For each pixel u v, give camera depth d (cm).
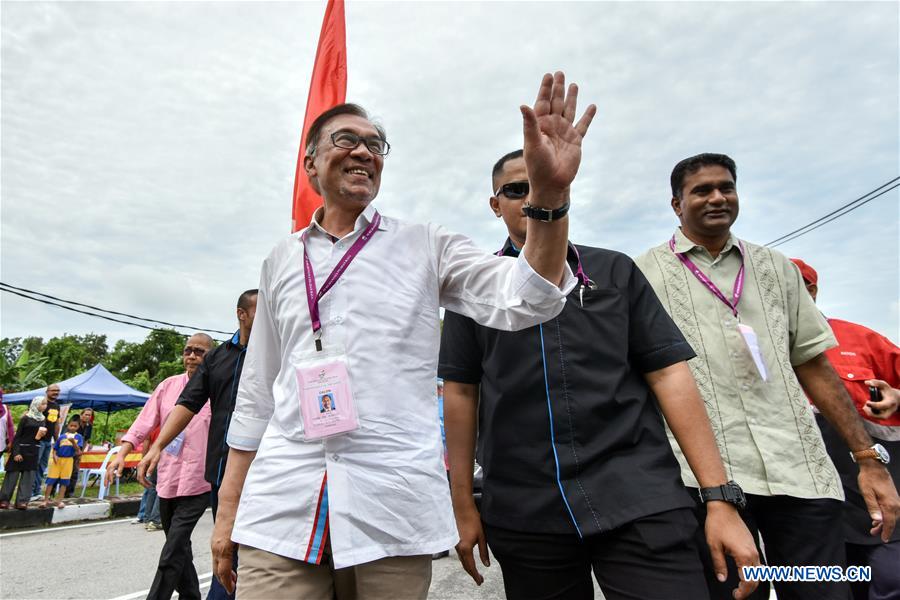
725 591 202
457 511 211
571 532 180
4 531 750
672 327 195
